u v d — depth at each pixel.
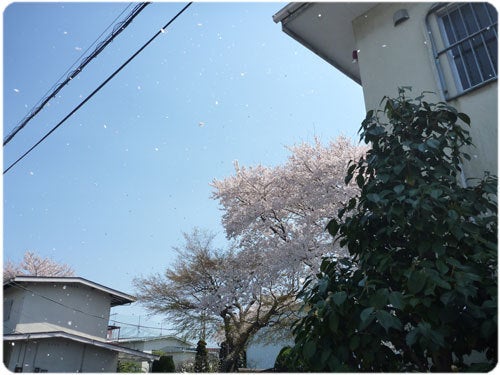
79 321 10.71
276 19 4.59
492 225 2.26
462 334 1.94
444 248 2.01
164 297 11.93
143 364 14.84
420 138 2.64
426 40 3.82
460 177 3.14
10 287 10.45
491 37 3.46
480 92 3.28
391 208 2.15
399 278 2.08
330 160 8.32
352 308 2.02
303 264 8.70
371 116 2.78
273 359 14.80
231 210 10.20
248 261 9.86
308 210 8.88
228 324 10.44
